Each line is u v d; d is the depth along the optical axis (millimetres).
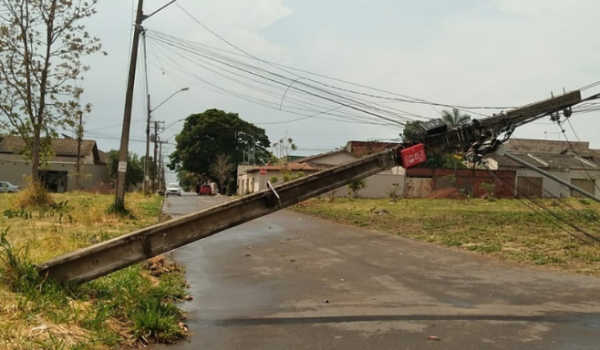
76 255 7402
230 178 76625
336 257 13898
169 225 7832
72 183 61000
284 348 6223
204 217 8055
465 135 9789
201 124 79125
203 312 7922
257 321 7441
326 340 6570
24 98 22562
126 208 21438
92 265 7492
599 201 9898
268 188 8547
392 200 46062
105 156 87438
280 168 57406
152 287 8695
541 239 17812
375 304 8641
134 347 6051
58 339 5465
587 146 63500
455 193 53000
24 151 25531
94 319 6234
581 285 10508
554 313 8227
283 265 12516
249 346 6266
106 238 12875
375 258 13773
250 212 8367
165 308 7281
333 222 25234
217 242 16906
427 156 9781
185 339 6488
